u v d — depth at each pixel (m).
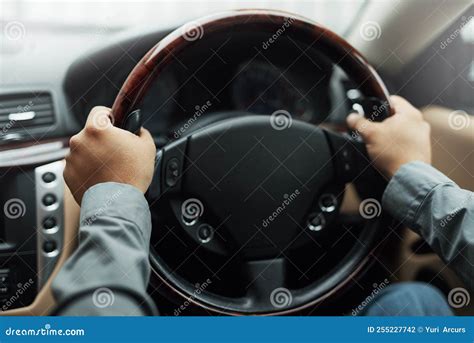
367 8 0.97
